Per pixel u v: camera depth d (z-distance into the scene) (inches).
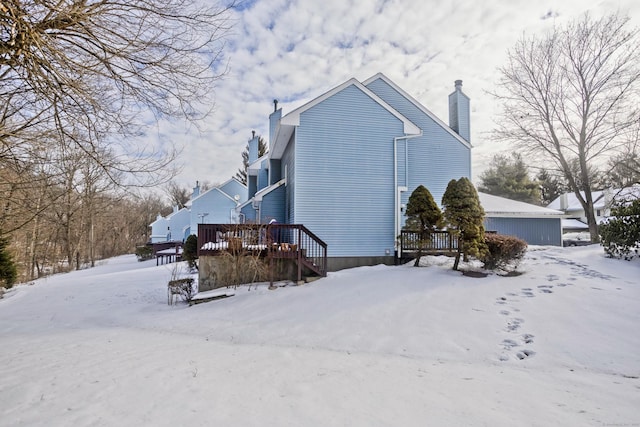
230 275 395.2
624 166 637.3
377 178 496.1
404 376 173.8
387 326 257.3
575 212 1326.3
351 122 494.0
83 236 1180.5
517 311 261.1
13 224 390.0
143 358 201.9
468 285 326.6
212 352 217.6
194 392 148.3
